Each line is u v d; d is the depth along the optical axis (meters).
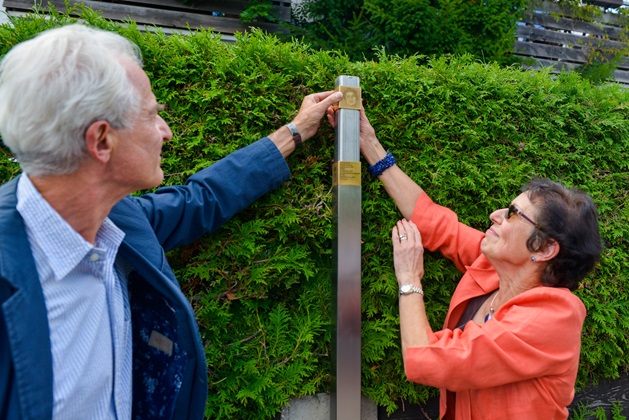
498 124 1.89
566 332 1.35
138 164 0.93
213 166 1.48
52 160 0.83
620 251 2.10
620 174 2.12
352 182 1.62
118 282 1.05
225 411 1.61
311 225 1.74
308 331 1.74
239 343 1.68
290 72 1.74
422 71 1.88
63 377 0.88
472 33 3.78
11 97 0.80
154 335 1.13
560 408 1.41
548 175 2.03
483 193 1.88
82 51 0.82
